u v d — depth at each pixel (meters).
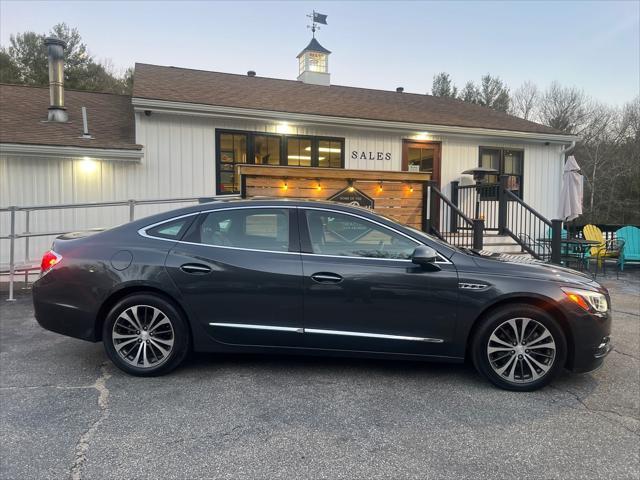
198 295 3.59
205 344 3.64
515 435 2.79
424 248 3.46
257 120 9.55
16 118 9.18
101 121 9.89
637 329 5.49
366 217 3.70
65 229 8.41
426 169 11.07
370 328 3.54
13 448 2.56
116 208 8.71
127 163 8.75
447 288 3.48
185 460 2.46
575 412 3.13
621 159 31.56
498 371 3.47
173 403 3.18
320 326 3.55
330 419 2.97
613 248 11.09
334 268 3.54
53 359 4.11
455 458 2.52
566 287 3.47
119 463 2.42
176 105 8.76
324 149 10.22
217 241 3.70
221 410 3.08
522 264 3.67
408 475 2.34
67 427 2.82
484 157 11.65
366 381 3.63
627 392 3.50
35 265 6.91
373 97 12.85
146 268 3.60
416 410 3.12
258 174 7.48
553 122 38.91
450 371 3.88
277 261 3.59
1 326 5.22
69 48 27.30
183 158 9.13
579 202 9.57
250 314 3.59
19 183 8.09
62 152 8.02
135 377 3.67
